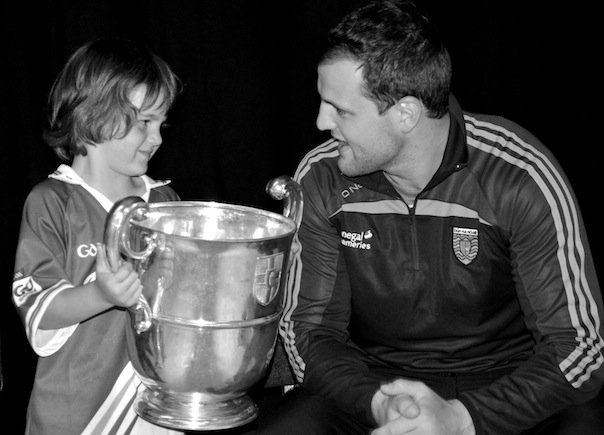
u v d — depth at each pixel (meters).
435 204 1.49
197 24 1.90
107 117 1.44
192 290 1.20
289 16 1.98
